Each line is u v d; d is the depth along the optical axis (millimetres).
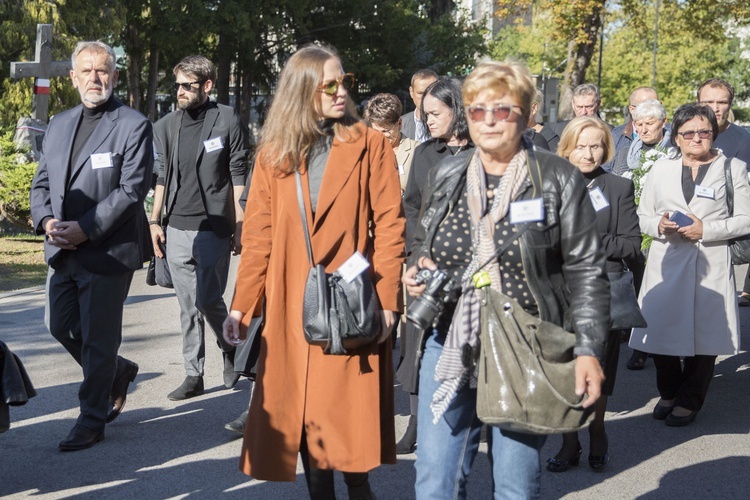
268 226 3904
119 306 5480
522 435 3254
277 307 3826
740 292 11188
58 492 4793
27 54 25453
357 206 3832
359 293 3701
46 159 5453
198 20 31953
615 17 32594
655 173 6270
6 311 9703
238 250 6492
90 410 5512
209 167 6375
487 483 4973
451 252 3355
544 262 3234
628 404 6578
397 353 7930
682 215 5906
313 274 3721
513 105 3211
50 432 5766
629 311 4922
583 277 3213
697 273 5988
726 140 7449
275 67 37031
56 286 5512
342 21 37281
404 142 6559
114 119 5414
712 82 7383
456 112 5289
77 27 26812
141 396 6594
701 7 32906
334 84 3775
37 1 25156
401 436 5727
